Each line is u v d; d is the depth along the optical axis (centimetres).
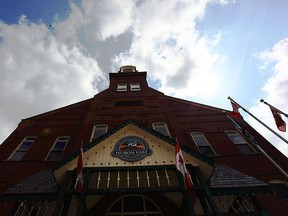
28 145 1330
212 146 1291
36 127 1476
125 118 1479
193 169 775
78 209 607
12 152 1259
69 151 1245
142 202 914
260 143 1321
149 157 825
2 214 867
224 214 661
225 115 1582
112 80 2075
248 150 1292
